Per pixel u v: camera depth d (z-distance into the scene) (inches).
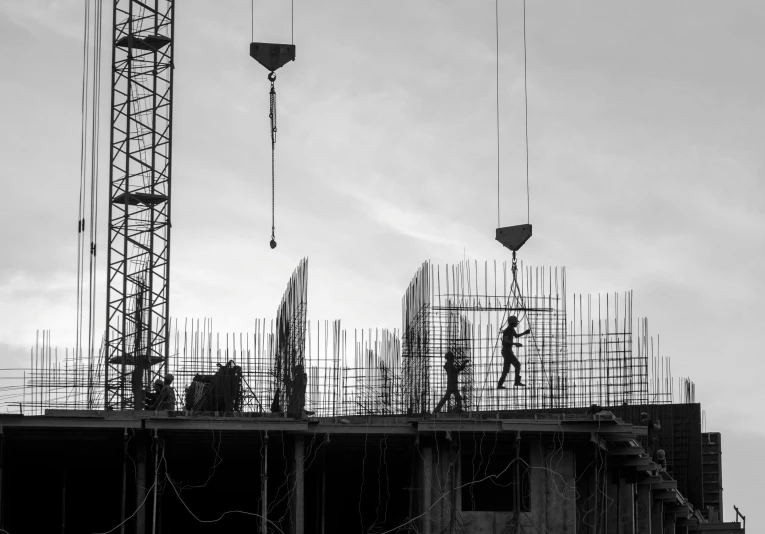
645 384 2477.9
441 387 2399.1
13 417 2181.3
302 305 2375.7
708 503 3708.2
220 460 2335.1
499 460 2345.0
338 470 2496.3
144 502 2239.2
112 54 3090.6
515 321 2429.9
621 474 2428.6
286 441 2297.0
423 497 2268.7
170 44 3105.3
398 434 2284.7
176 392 2453.2
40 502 2544.3
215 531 2618.1
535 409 2432.3
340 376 2429.9
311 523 2568.9
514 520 2255.2
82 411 2240.4
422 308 2434.8
